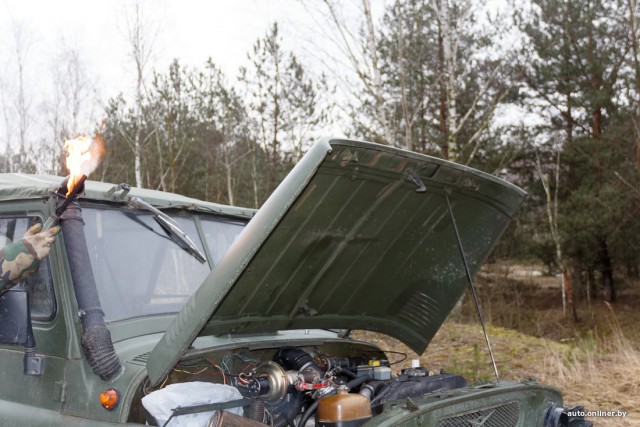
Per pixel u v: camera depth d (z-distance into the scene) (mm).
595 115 23688
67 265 2932
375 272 3381
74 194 2871
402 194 3020
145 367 2707
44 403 2865
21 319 2715
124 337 2961
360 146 2598
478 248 3545
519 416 3141
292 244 2881
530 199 24562
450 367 8352
